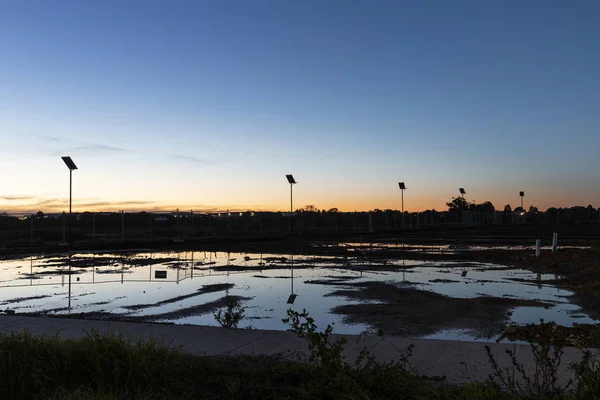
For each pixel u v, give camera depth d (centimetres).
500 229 8131
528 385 528
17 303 1388
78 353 623
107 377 593
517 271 2095
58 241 4744
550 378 578
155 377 596
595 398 475
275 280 1845
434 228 8800
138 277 1966
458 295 1477
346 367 575
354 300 1396
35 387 571
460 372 622
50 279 1919
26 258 2944
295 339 803
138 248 3812
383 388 546
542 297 1430
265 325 1073
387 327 1049
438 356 695
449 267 2278
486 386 538
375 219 8581
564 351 724
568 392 529
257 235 5784
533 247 3516
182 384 591
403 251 3291
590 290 1486
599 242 3034
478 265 2353
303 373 605
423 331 1011
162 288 1653
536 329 991
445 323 1088
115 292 1574
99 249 3731
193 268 2311
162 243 4406
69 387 578
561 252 2686
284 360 681
